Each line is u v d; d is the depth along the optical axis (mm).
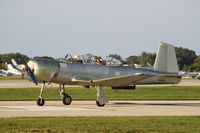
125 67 76750
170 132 44062
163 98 89750
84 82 72125
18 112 60094
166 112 61906
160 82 78750
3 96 91500
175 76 78125
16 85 142500
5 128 44969
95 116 55156
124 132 43781
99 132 43625
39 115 56594
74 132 43531
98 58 75500
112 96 95562
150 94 103375
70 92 108250
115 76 75250
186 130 45000
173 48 80438
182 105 73812
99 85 73000
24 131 43688
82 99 86250
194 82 185250
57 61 71750
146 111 63094
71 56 74062
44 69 70062
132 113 60219
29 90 112438
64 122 49062
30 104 73188
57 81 71750
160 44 79812
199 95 100062
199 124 48906
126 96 95625
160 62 79562
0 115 56406
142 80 77312
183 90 118938
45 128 45219
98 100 70812
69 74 71938
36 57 72500
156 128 45875
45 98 88250
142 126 46969
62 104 74188
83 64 73500
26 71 70625
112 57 76625
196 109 66500
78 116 54875
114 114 58781
